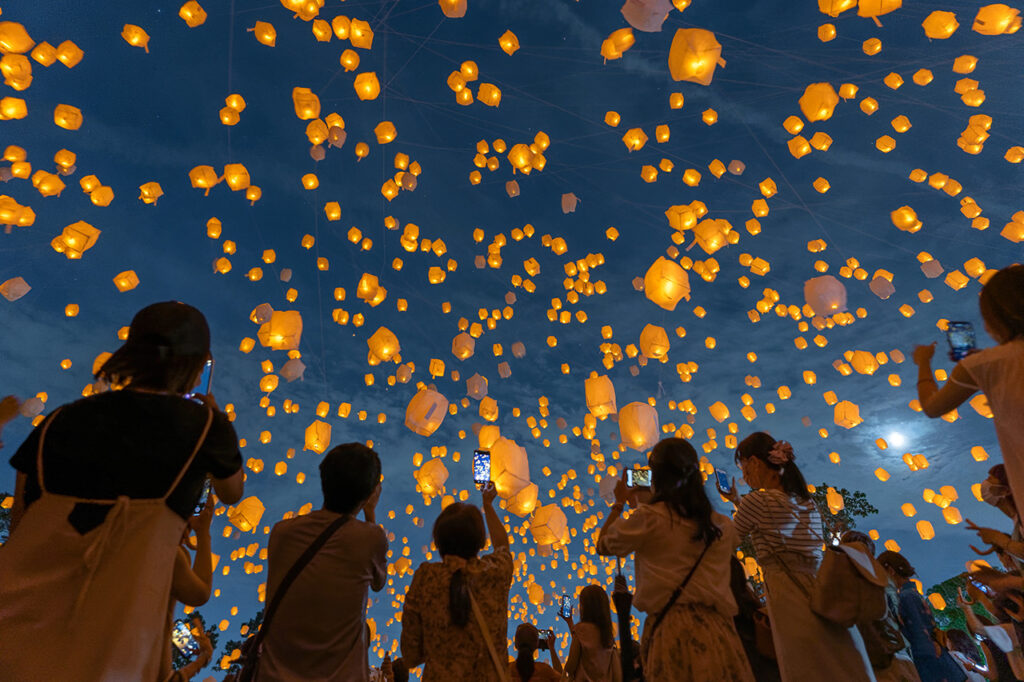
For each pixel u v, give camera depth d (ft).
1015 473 5.89
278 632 7.29
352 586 7.57
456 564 7.60
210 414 5.25
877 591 8.45
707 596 7.66
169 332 5.22
